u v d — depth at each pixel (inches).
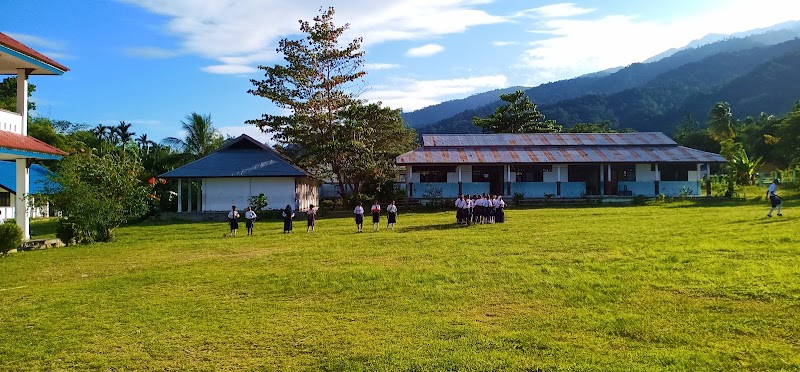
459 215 908.0
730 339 260.5
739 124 3179.1
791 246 479.8
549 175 1483.8
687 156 1430.9
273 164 1387.8
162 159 1596.9
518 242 621.6
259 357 261.4
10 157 773.9
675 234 630.5
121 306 369.4
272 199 1371.8
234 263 548.1
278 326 311.3
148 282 453.4
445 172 1480.1
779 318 286.0
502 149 1515.7
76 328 317.7
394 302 358.9
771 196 784.9
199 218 1302.9
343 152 1421.0
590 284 382.3
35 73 814.5
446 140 1576.0
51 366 257.0
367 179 1472.7
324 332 297.0
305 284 423.2
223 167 1374.3
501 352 254.1
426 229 842.8
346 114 1456.7
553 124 2448.3
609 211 1065.5
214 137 1808.6
